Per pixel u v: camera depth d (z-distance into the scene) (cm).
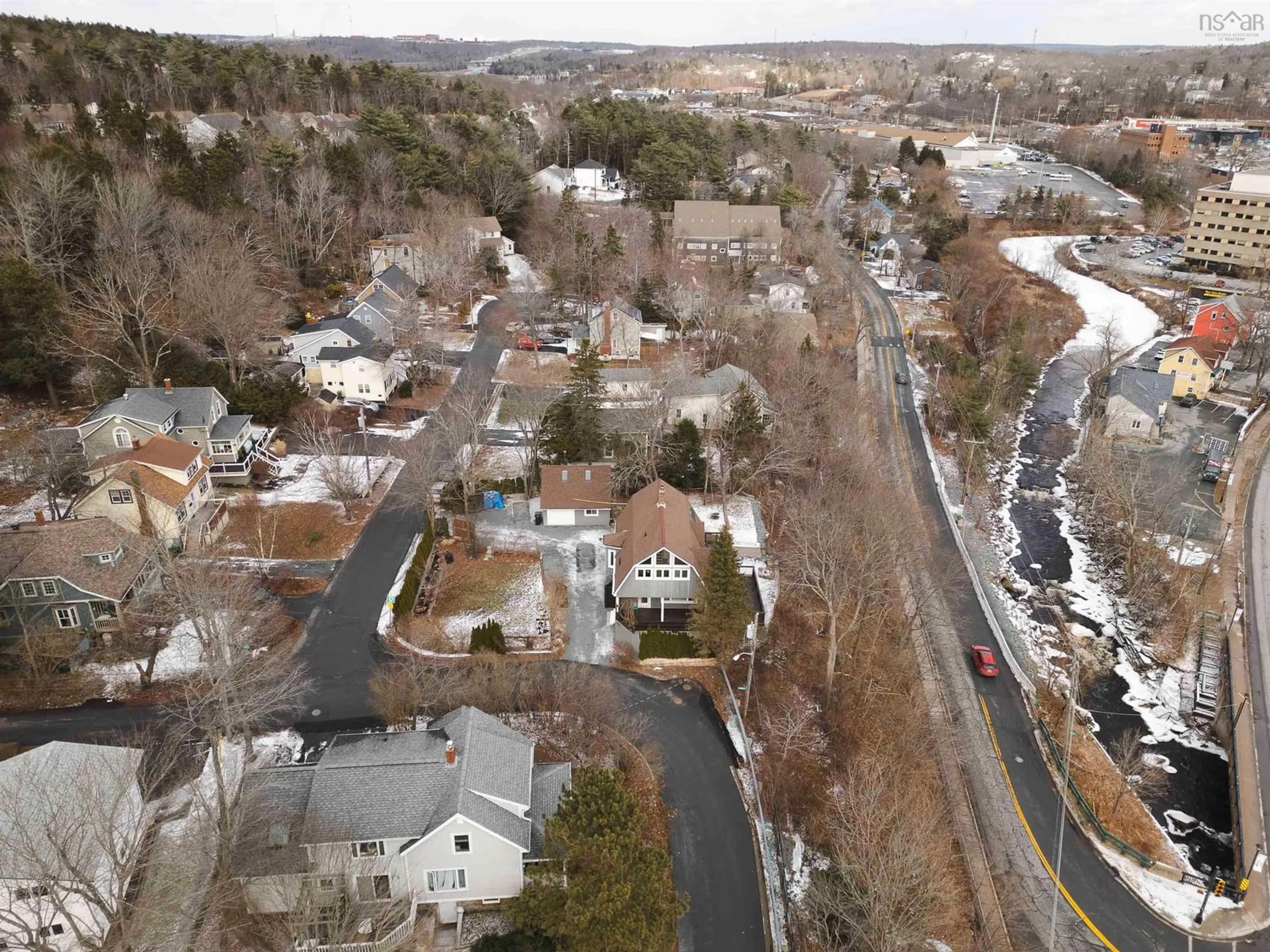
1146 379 9125
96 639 4794
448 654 4972
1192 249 13888
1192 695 5450
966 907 3847
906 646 5497
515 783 3575
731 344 8994
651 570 5234
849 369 9181
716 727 4644
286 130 12825
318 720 4444
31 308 6662
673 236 11875
